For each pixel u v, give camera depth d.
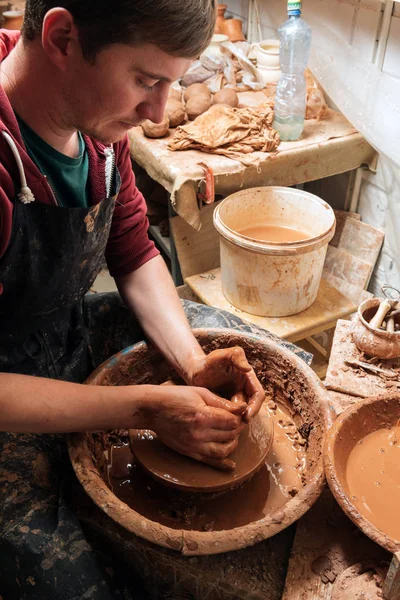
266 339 1.30
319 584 0.96
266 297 2.00
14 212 1.02
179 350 1.25
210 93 2.41
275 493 1.14
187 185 1.95
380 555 1.00
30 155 1.05
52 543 1.01
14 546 1.01
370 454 1.10
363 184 2.37
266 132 2.09
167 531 0.91
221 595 1.00
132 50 0.82
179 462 1.11
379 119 1.97
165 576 1.02
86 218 1.13
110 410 1.03
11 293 1.16
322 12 2.27
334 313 2.07
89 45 0.82
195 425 1.05
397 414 1.14
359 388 1.43
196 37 0.82
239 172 2.01
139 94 0.90
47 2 0.83
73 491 1.11
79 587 0.99
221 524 1.08
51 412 0.99
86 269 1.27
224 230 1.92
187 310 1.50
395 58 1.99
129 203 1.35
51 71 0.93
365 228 2.37
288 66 2.02
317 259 1.94
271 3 2.69
